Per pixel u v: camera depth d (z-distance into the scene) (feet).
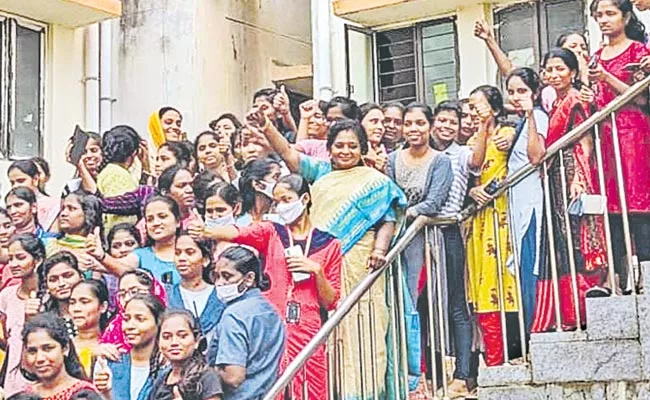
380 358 17.49
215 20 31.35
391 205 18.48
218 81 31.22
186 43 30.55
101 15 28.66
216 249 18.85
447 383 17.98
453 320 18.93
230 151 22.52
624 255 17.98
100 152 22.62
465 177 19.29
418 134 19.29
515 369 16.38
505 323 16.96
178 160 22.24
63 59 28.96
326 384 17.10
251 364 16.85
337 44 28.99
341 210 18.33
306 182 18.39
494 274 18.42
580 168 17.95
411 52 28.68
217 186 19.90
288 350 17.26
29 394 18.83
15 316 20.72
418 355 18.16
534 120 17.61
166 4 30.96
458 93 27.76
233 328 16.97
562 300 17.95
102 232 21.79
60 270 20.25
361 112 21.27
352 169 18.79
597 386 15.78
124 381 18.43
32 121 28.14
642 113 18.16
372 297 17.48
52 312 19.75
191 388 17.24
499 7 27.43
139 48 31.24
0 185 26.89
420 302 18.94
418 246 18.76
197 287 18.90
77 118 29.27
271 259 18.02
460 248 18.90
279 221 18.29
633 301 15.55
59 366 18.93
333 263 17.85
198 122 30.27
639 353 15.43
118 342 18.99
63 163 28.66
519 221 18.52
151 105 30.94
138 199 21.80
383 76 29.09
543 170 17.20
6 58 27.55
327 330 16.06
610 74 18.66
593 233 17.84
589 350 15.79
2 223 22.50
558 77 19.03
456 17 27.86
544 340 16.20
